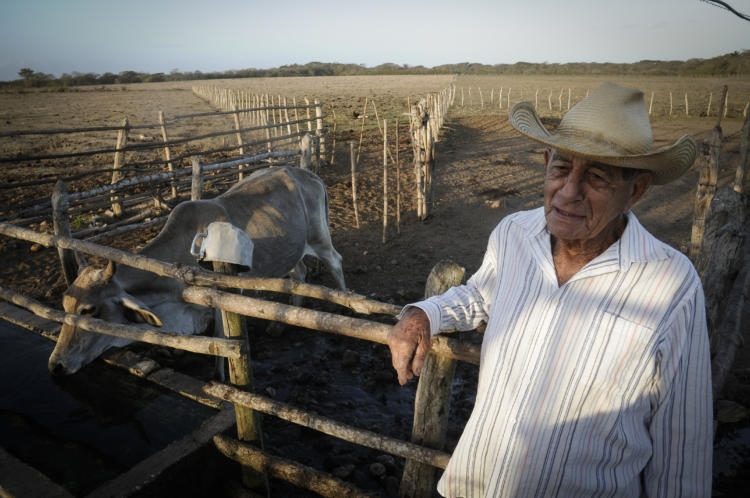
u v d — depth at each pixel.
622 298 1.33
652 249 1.34
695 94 36.47
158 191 8.70
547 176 1.40
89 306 3.76
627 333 1.31
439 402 2.21
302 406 4.04
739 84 50.19
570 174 1.32
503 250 1.60
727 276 3.34
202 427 2.99
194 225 4.41
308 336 5.13
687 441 1.32
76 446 3.21
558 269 1.47
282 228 4.98
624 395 1.32
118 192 9.42
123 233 7.54
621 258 1.35
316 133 13.09
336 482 2.54
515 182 11.23
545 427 1.38
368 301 2.30
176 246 4.29
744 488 3.17
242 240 2.91
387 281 6.39
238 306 2.55
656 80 61.72
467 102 35.84
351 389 4.30
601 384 1.33
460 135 18.61
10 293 4.51
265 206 4.93
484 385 1.52
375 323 2.21
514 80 73.12
